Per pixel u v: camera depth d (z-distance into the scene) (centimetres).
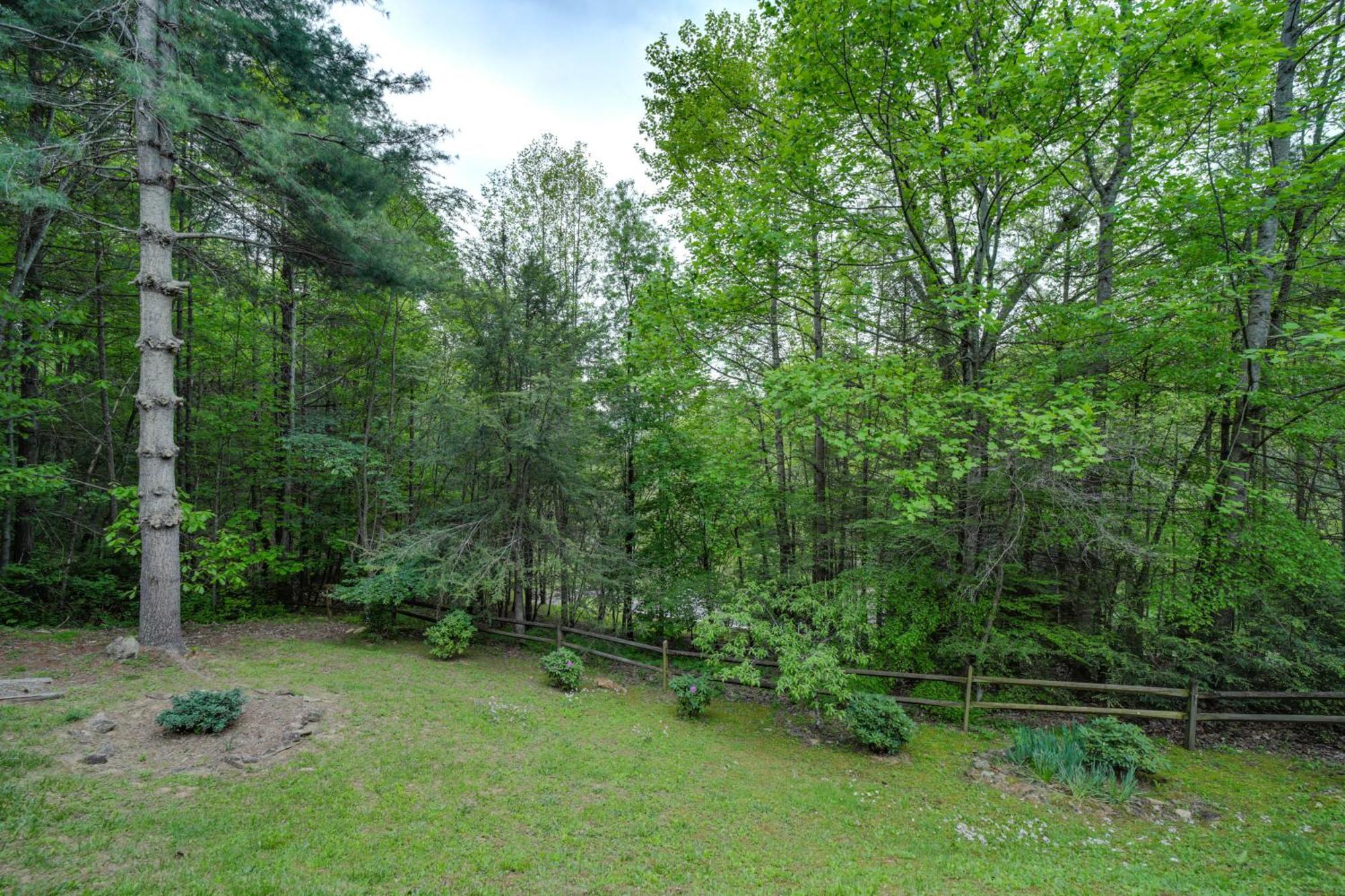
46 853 360
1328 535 910
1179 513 767
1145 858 486
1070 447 691
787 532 1131
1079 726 693
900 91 730
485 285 1109
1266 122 787
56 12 675
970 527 856
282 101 1002
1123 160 791
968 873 453
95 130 770
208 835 405
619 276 1274
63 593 1047
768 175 848
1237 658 773
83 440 1209
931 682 883
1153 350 793
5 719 549
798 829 518
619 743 682
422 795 503
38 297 1089
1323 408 739
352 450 1200
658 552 1232
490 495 1115
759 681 791
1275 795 609
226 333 1324
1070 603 955
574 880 404
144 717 585
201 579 1173
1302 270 719
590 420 1145
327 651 967
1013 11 732
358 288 1078
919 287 995
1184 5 573
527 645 1188
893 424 758
